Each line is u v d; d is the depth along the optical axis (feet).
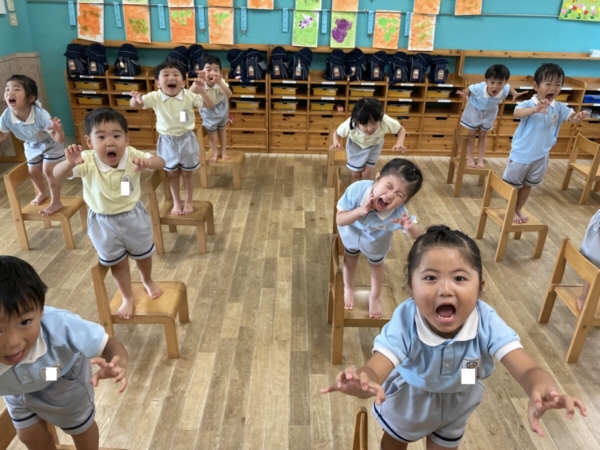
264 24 16.89
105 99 17.04
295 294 9.29
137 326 8.25
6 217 12.14
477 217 12.89
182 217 10.38
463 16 16.76
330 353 7.75
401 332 4.01
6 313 3.47
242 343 7.91
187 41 16.94
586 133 17.47
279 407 6.69
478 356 3.96
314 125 17.31
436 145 17.72
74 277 9.66
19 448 5.93
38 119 9.93
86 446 5.13
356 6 16.39
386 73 17.12
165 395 6.84
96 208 6.91
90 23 16.62
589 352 7.87
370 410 6.68
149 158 7.10
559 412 6.69
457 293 3.59
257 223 12.22
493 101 13.97
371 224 6.55
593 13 16.65
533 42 17.19
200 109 13.35
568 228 12.37
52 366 4.14
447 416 4.47
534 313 8.86
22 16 16.42
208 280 9.68
